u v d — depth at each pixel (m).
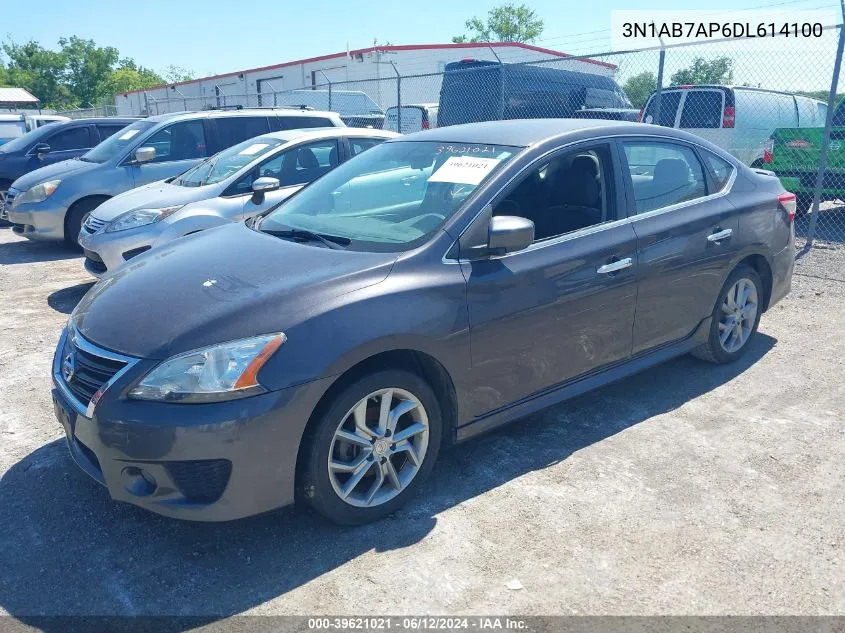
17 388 4.71
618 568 2.84
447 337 3.20
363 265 3.17
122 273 3.63
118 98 36.88
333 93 19.91
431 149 4.08
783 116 11.92
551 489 3.42
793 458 3.70
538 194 3.70
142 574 2.83
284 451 2.81
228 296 3.02
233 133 9.74
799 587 2.73
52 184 9.05
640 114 12.12
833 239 9.12
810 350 5.29
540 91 13.32
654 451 3.78
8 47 62.25
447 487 3.44
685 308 4.38
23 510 3.28
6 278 7.99
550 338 3.64
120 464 2.78
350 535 3.07
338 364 2.86
